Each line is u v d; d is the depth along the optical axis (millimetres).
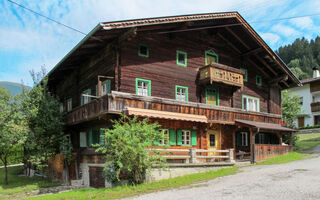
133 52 17266
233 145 21812
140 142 13141
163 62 18609
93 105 16031
